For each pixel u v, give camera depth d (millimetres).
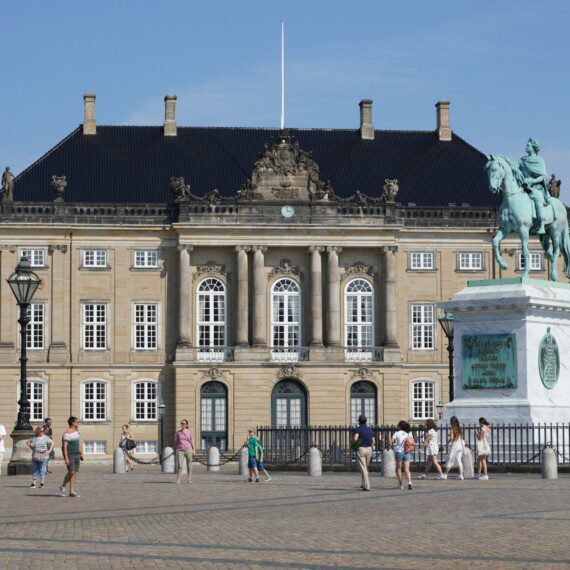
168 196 115375
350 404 112812
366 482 47438
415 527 32938
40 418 110688
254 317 112250
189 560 27391
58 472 74812
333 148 122562
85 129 119625
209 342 113062
